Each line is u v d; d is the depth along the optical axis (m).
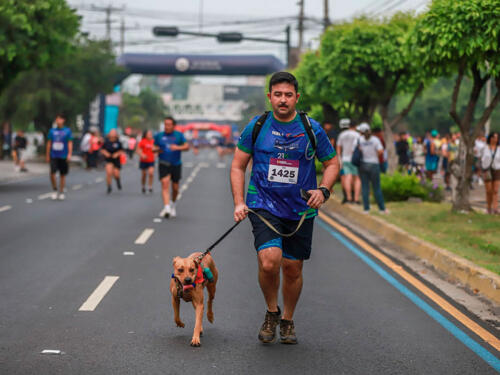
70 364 5.55
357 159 16.12
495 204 16.23
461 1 13.59
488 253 10.59
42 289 8.34
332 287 8.87
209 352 5.97
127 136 52.59
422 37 14.34
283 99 5.81
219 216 16.73
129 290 8.38
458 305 8.01
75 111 44.31
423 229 13.84
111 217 15.88
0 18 22.86
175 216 16.45
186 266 5.91
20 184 25.67
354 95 26.33
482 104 40.44
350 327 6.94
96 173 34.62
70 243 11.95
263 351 6.05
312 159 6.01
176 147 15.85
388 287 8.95
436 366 5.73
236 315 7.32
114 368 5.48
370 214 16.02
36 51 24.36
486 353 6.14
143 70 56.88
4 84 25.75
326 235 13.95
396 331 6.82
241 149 6.08
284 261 6.14
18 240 12.16
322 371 5.54
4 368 5.41
